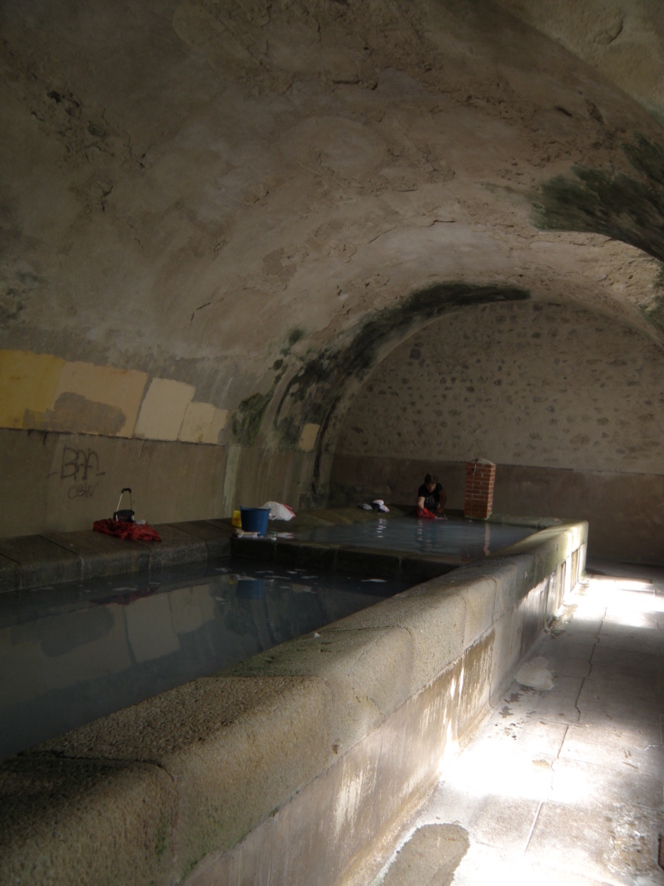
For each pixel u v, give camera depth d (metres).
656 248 4.37
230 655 4.01
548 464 11.42
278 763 1.84
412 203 6.45
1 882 1.11
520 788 3.16
